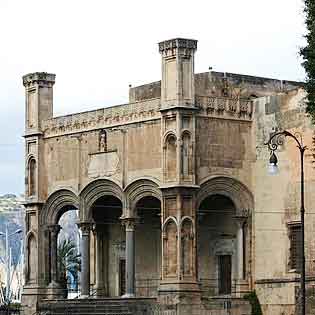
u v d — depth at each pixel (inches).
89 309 3486.7
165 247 3385.8
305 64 2352.4
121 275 3890.3
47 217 3875.5
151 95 3917.3
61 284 3902.6
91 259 3991.1
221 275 3585.1
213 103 3447.3
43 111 3919.8
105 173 3646.7
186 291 3324.3
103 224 3951.8
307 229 3284.9
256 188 3499.0
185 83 3380.9
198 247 3644.2
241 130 3506.4
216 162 3444.9
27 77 3951.8
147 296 3695.9
